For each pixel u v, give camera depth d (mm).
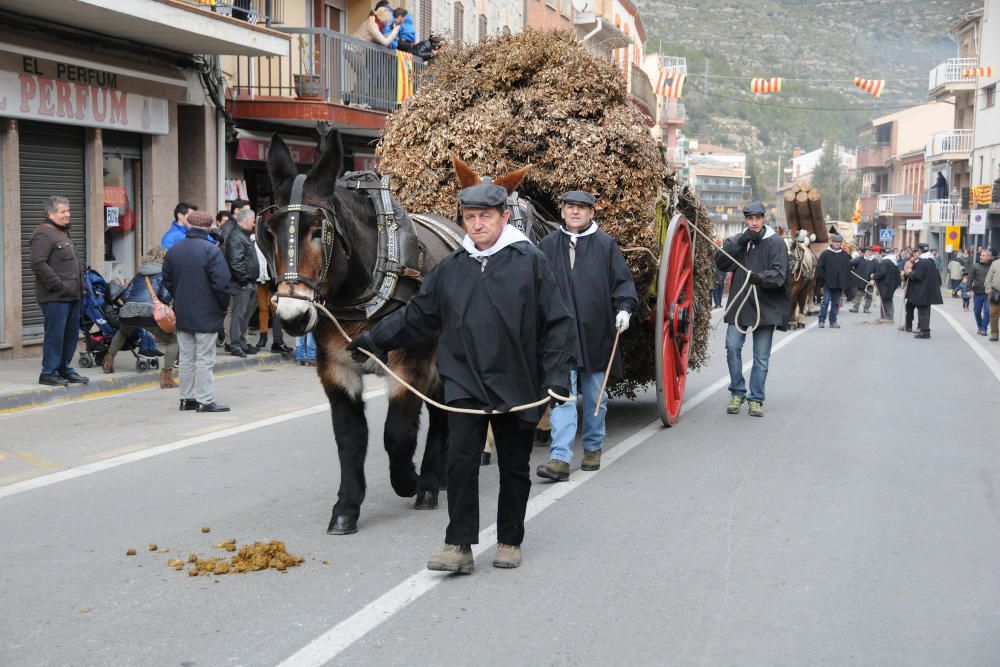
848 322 25531
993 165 50875
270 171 5570
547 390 5238
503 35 8453
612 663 4355
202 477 7496
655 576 5430
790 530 6301
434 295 5371
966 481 7645
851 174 124000
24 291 13750
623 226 8102
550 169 8094
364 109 19125
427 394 6320
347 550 5785
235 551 5777
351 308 5797
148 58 15430
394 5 23656
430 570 5441
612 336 7598
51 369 10875
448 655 4398
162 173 16031
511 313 5219
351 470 6117
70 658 4340
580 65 8188
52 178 14133
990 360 16484
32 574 5379
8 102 12711
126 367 12430
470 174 6883
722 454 8438
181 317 10070
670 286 8781
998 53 50594
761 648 4539
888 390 12508
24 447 8469
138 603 4965
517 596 5102
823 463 8172
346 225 5609
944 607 5051
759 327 10227
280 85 18109
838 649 4539
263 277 13867
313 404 10742
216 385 12039
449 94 8086
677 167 9422
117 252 15562
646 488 7270
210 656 4363
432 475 6676
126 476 7516
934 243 61344
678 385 9750
